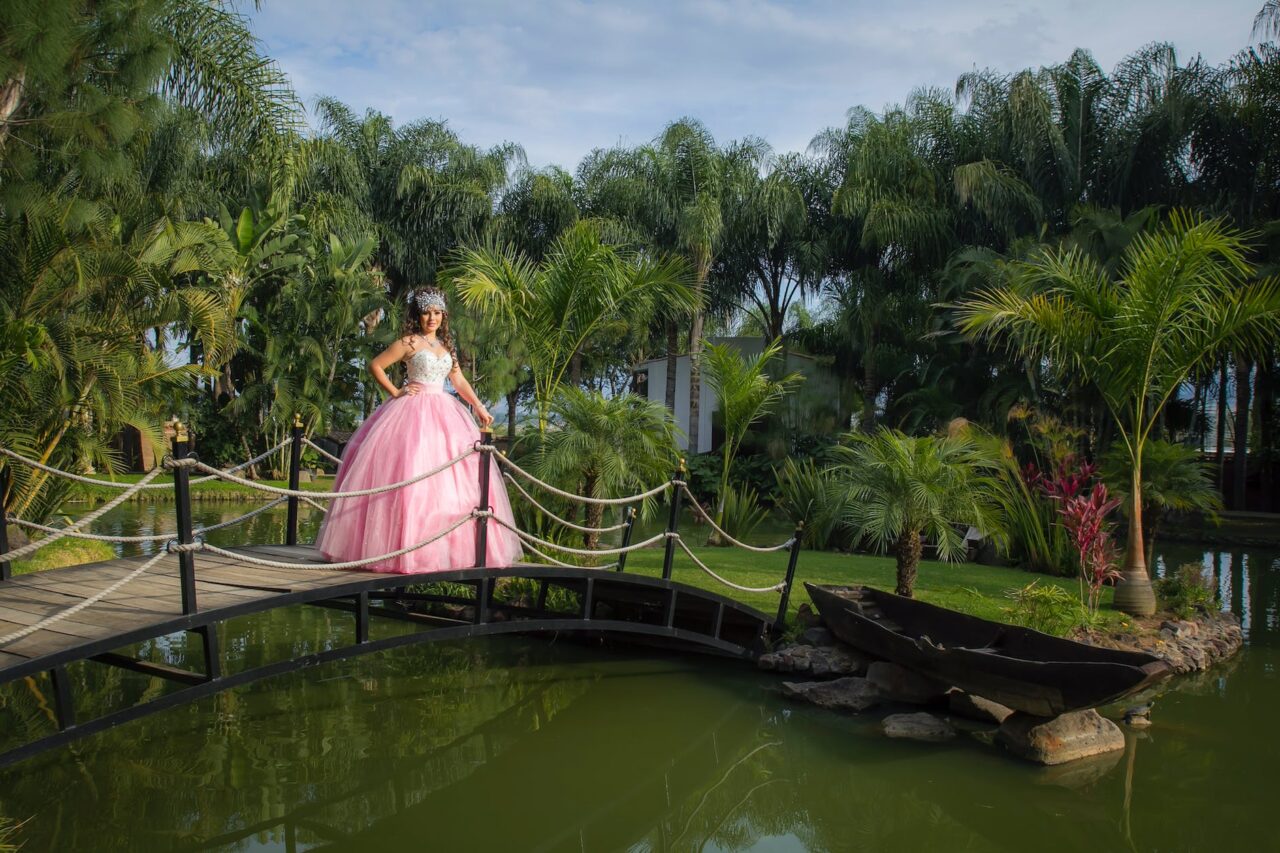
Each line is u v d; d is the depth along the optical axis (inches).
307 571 235.9
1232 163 723.4
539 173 1067.9
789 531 653.9
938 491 361.4
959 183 747.4
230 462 977.5
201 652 328.8
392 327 978.1
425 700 293.1
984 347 708.0
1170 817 212.2
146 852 184.9
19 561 374.0
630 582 295.0
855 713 285.9
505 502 265.9
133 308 394.9
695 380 941.2
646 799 224.8
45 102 354.6
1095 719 259.9
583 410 389.7
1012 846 199.3
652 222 951.6
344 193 1016.9
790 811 219.3
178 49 425.1
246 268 766.5
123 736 250.5
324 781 227.5
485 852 193.0
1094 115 757.9
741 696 302.0
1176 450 442.0
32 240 348.8
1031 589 350.0
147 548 492.7
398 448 243.4
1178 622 366.6
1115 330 368.5
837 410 928.9
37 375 347.9
